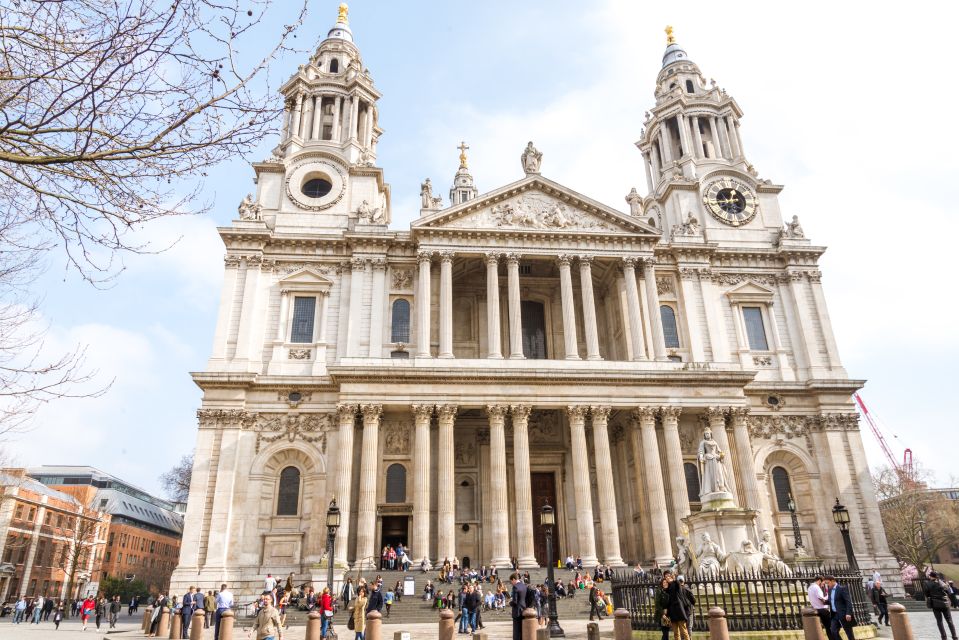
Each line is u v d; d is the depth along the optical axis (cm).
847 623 1819
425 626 3394
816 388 5475
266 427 4891
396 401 4706
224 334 5097
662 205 6581
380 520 4719
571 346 5156
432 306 5394
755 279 5978
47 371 1121
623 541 5191
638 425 5000
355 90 6438
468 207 5444
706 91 7081
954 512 9375
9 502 8088
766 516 5078
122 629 4372
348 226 5688
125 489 14062
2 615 6912
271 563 4566
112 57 924
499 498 4562
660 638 2056
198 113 1030
